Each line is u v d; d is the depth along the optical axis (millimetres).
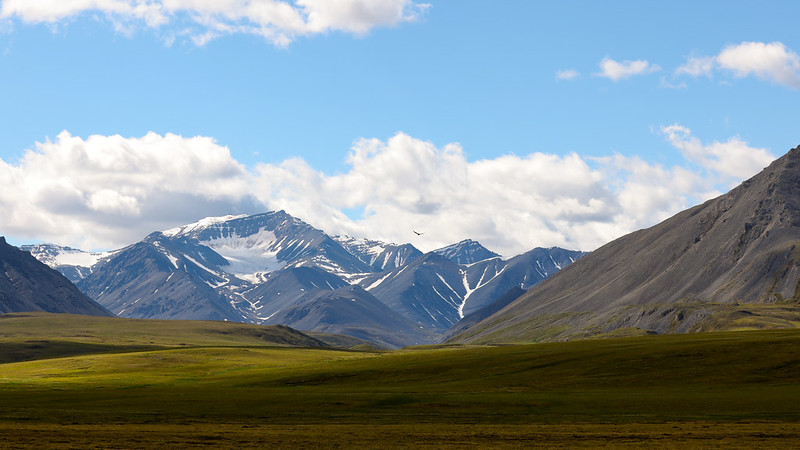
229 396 115438
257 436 67875
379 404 101625
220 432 70875
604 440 64500
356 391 122875
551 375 134875
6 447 59594
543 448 60250
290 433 70188
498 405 98062
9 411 93062
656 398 101125
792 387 110188
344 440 65312
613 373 132250
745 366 128750
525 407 95812
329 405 101250
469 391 119188
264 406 101312
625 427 73750
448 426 76688
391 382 139125
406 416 87875
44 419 84062
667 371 130375
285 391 126062
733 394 103812
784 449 58500
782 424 74312
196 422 82375
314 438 66625
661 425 75125
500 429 73188
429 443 63625
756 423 75875
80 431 70562
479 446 61562
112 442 63312
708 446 60312
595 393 110688
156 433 69688
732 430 69562
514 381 131000
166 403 106250
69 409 98250
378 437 67250
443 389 123938
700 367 130875
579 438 65875
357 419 85125
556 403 98875
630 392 111250
